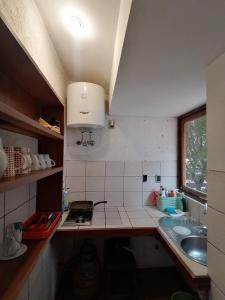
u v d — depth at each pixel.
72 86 1.90
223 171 0.91
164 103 1.81
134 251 2.22
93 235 1.63
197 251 1.50
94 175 2.27
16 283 0.77
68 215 1.90
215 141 0.97
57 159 1.63
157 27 0.74
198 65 1.06
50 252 1.64
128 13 0.70
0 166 0.69
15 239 1.02
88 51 1.58
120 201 2.30
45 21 1.27
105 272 1.92
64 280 2.08
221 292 0.91
